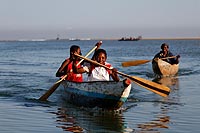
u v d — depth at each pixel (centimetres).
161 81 2005
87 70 1295
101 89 1195
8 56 5378
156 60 2259
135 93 1532
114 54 5566
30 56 5319
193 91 1598
